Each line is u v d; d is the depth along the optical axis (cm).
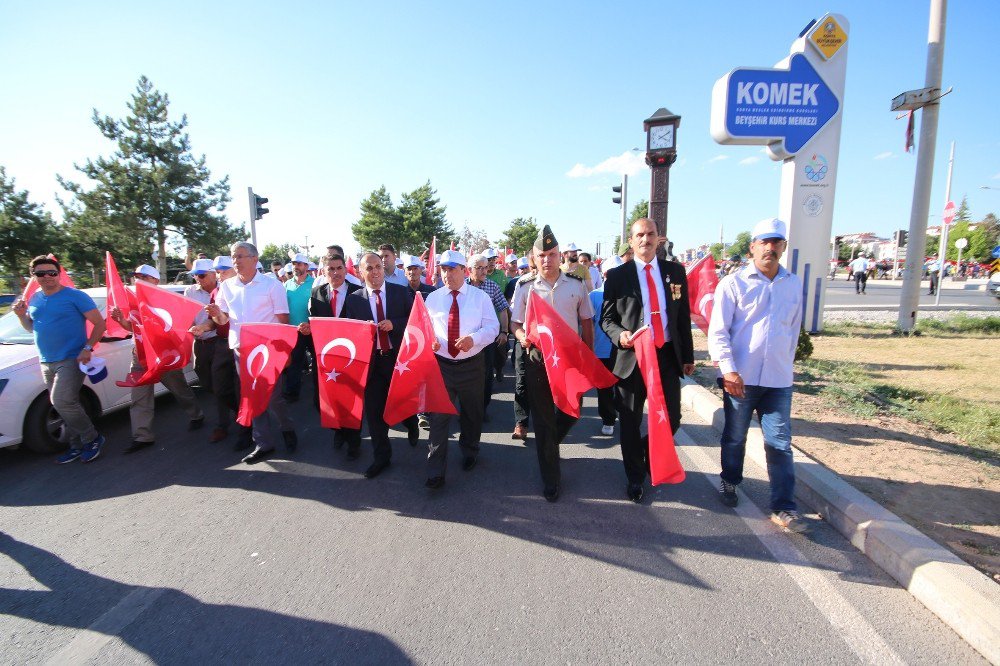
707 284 629
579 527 336
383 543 321
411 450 496
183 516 361
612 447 491
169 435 541
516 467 443
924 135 1009
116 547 321
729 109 926
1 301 2039
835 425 482
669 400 366
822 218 970
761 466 421
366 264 441
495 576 284
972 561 264
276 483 416
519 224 4359
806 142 943
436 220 4491
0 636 244
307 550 314
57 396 446
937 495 336
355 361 415
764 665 215
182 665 224
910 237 1044
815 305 1010
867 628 235
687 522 338
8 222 2348
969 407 526
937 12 967
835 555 294
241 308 466
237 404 523
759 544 309
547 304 365
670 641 230
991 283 2108
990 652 213
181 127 2589
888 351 866
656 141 867
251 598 269
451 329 408
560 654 224
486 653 226
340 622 249
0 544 326
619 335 357
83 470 448
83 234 2403
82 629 248
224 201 2723
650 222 360
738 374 327
